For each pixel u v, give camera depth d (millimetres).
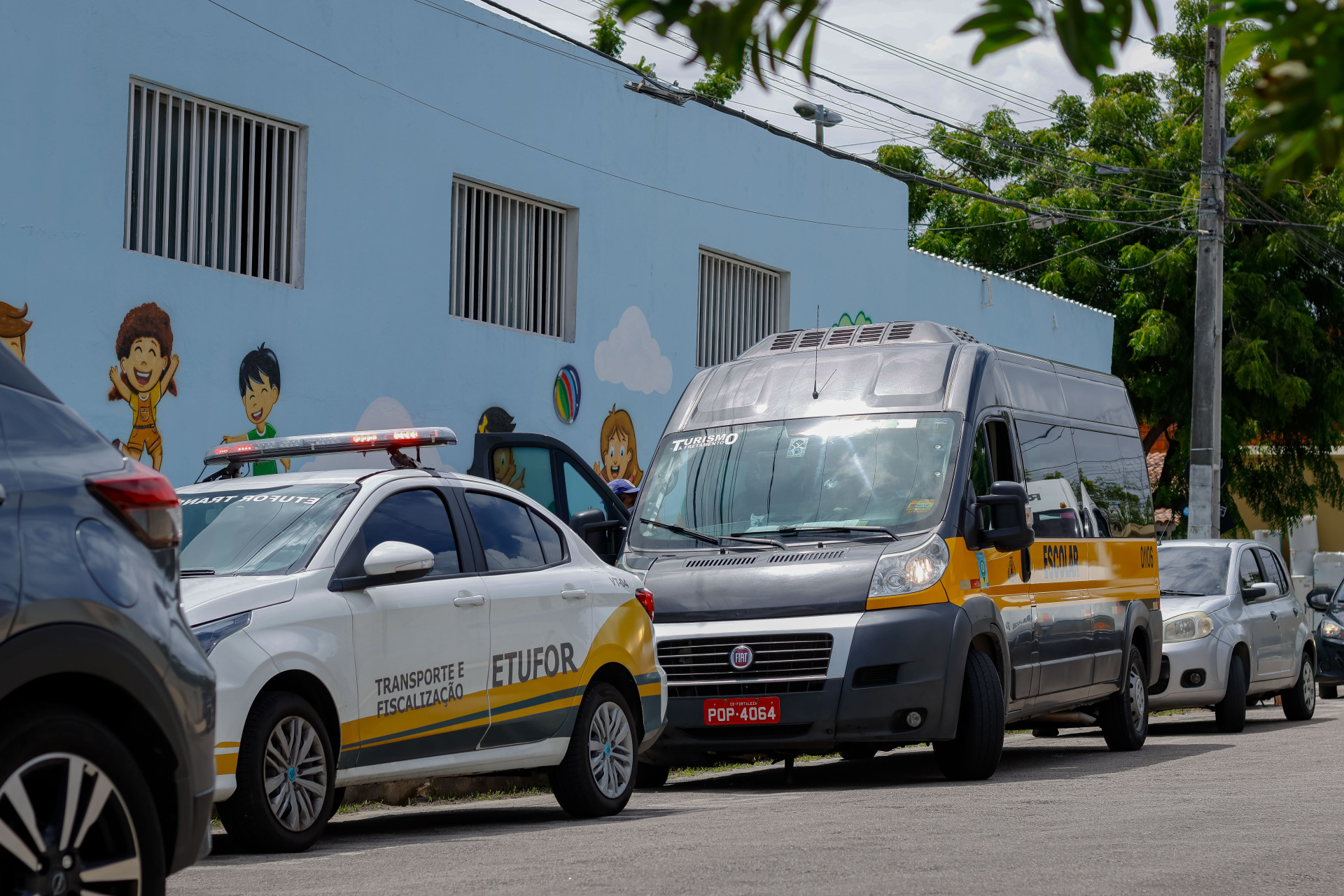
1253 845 8484
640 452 23188
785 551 13203
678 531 13938
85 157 15586
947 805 10828
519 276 21344
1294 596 22734
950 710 12477
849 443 13891
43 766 4699
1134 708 16719
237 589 8797
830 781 13766
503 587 10203
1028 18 2025
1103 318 38438
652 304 23438
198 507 9984
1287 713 22188
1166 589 20500
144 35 16156
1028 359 15562
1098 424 16969
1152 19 1998
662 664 12945
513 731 10102
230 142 17188
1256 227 41375
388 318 19016
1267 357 40406
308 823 8750
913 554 12781
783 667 12602
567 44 21750
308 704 8789
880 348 14688
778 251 26250
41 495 4934
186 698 5246
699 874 7500
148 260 16172
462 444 20031
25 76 15070
